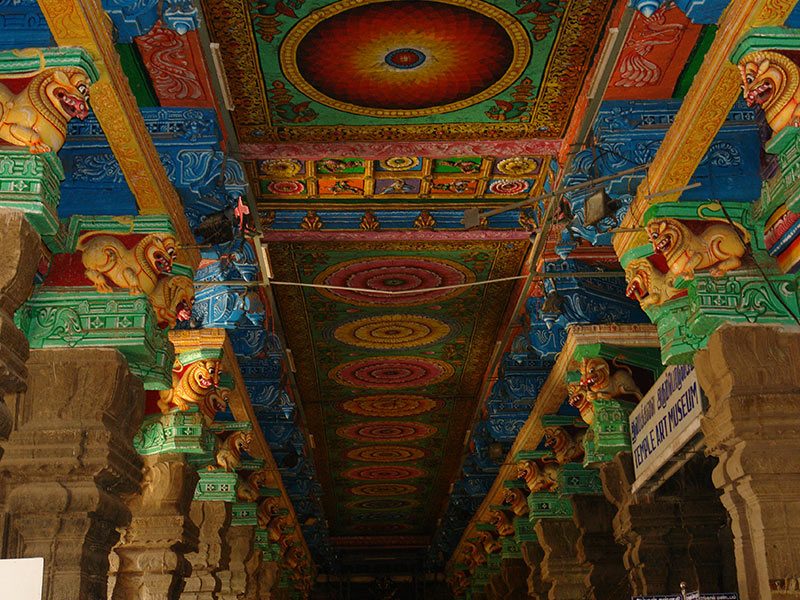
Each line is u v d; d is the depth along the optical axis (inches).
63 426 244.7
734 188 255.3
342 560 1202.6
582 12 253.1
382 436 721.6
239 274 358.6
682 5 201.2
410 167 342.3
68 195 251.0
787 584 234.7
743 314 252.7
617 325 386.6
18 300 187.8
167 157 267.1
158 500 355.6
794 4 187.0
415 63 275.3
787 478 245.1
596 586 488.1
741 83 209.6
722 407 253.8
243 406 458.0
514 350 441.7
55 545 241.1
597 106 275.6
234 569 551.5
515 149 322.0
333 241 398.3
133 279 249.1
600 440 388.8
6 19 195.9
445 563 1151.0
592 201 259.9
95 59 193.8
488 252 414.0
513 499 637.9
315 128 310.5
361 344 531.5
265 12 250.7
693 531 400.2
